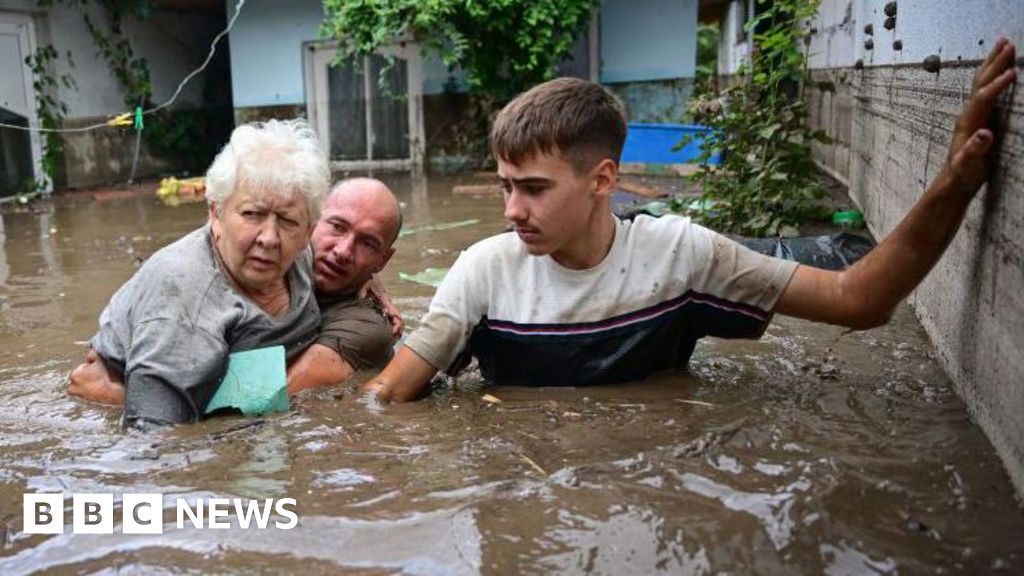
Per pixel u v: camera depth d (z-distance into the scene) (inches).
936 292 121.5
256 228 105.3
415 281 199.9
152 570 68.1
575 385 110.4
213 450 92.9
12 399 117.2
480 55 494.3
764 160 244.7
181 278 106.7
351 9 480.7
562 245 100.9
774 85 250.5
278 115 572.1
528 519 72.7
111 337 111.0
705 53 979.9
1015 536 67.4
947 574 62.4
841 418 95.3
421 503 76.9
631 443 89.1
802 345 128.0
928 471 79.7
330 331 119.0
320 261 121.3
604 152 97.9
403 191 421.1
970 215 99.4
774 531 69.1
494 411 101.8
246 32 567.2
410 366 107.4
